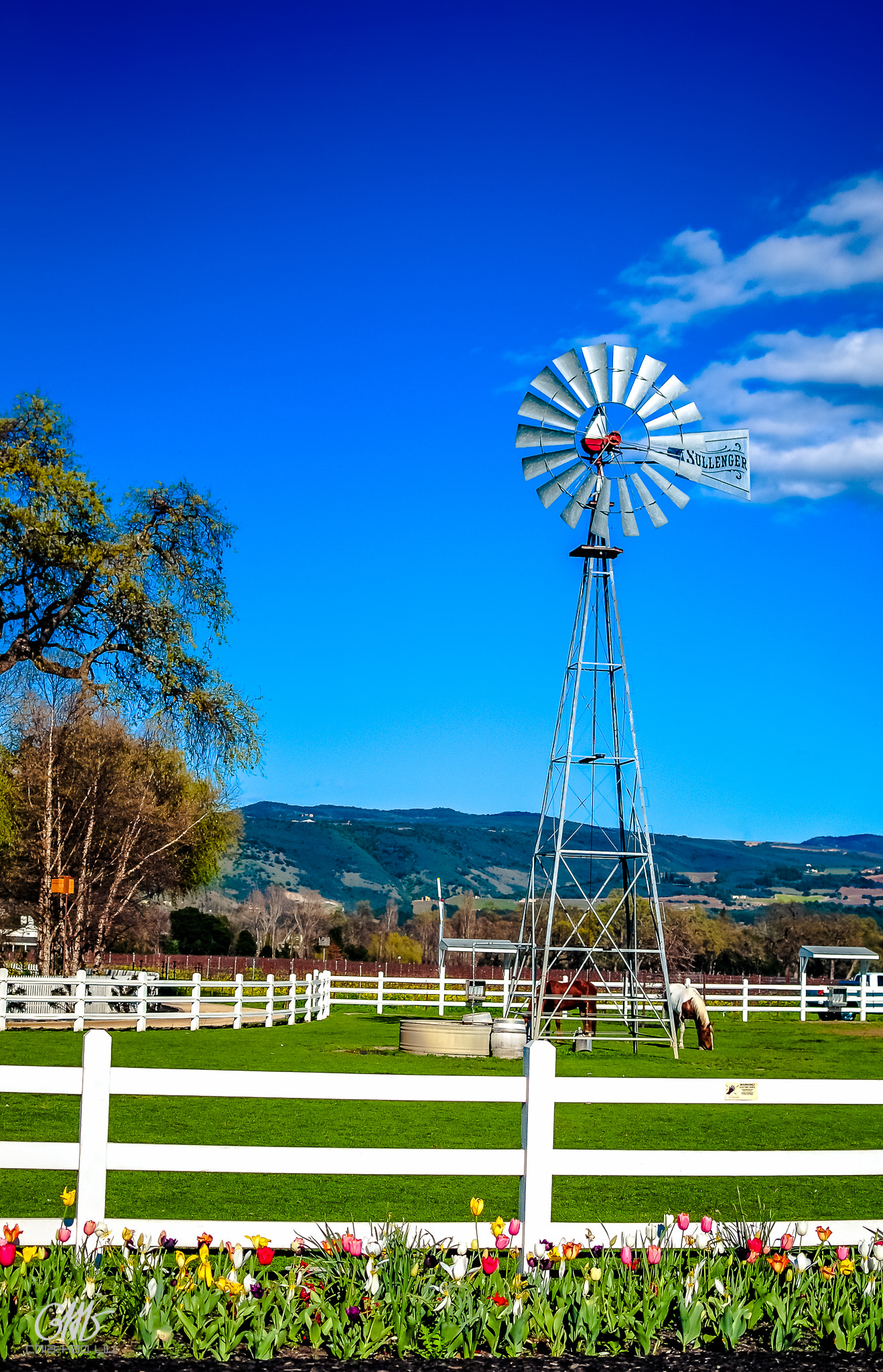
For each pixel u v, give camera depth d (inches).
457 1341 230.2
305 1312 231.9
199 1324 225.8
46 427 1282.0
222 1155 260.1
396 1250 257.0
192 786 1713.8
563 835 983.0
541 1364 226.2
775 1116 602.9
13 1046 812.0
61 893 1362.0
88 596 1311.5
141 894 1829.5
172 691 1355.8
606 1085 271.4
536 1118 267.3
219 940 3139.8
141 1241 247.4
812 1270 267.4
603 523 994.7
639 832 1005.8
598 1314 238.1
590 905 985.5
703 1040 1028.5
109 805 1502.2
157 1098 583.2
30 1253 238.2
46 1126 490.0
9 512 1218.0
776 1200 404.2
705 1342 241.0
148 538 1359.5
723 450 1010.7
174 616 1344.7
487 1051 900.6
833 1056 988.6
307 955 3496.6
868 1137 542.9
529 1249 263.7
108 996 1152.8
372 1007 1546.5
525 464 1018.1
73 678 1368.1
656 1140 510.9
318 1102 586.9
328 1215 359.3
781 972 3378.4
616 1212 379.9
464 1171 268.2
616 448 1008.9
